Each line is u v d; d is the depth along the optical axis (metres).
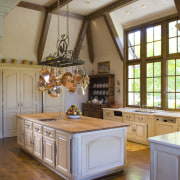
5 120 6.13
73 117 4.13
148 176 3.34
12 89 6.21
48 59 3.85
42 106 6.71
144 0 5.15
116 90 6.86
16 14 5.68
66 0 5.03
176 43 5.23
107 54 7.19
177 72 5.23
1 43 6.05
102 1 5.41
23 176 3.35
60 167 3.25
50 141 3.51
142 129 5.27
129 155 4.40
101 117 6.69
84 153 3.04
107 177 3.28
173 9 5.19
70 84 3.75
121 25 6.43
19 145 4.79
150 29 5.83
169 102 5.43
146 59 5.93
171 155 2.13
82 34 6.95
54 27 6.46
